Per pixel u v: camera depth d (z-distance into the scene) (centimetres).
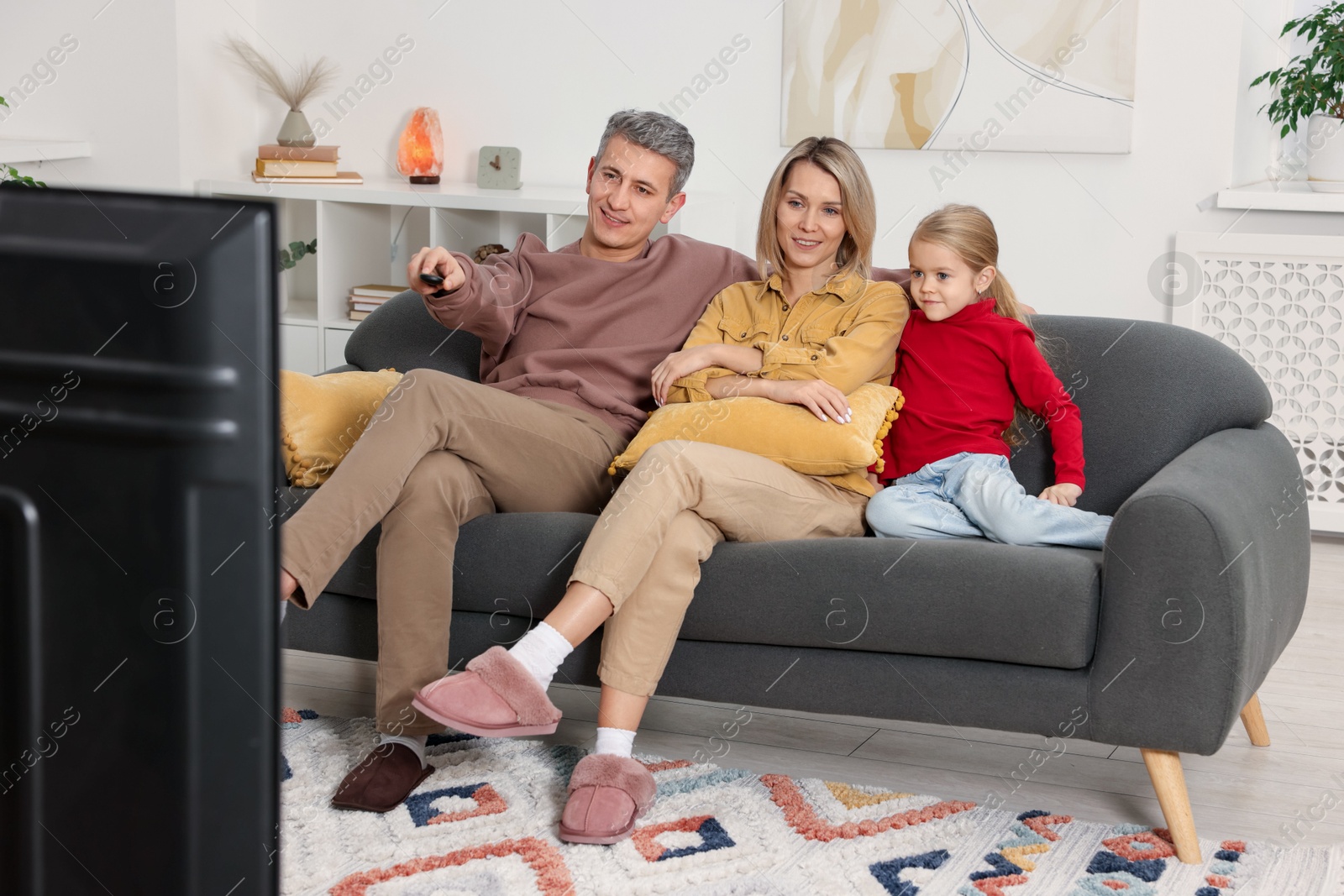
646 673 161
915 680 162
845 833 157
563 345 209
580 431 191
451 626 179
